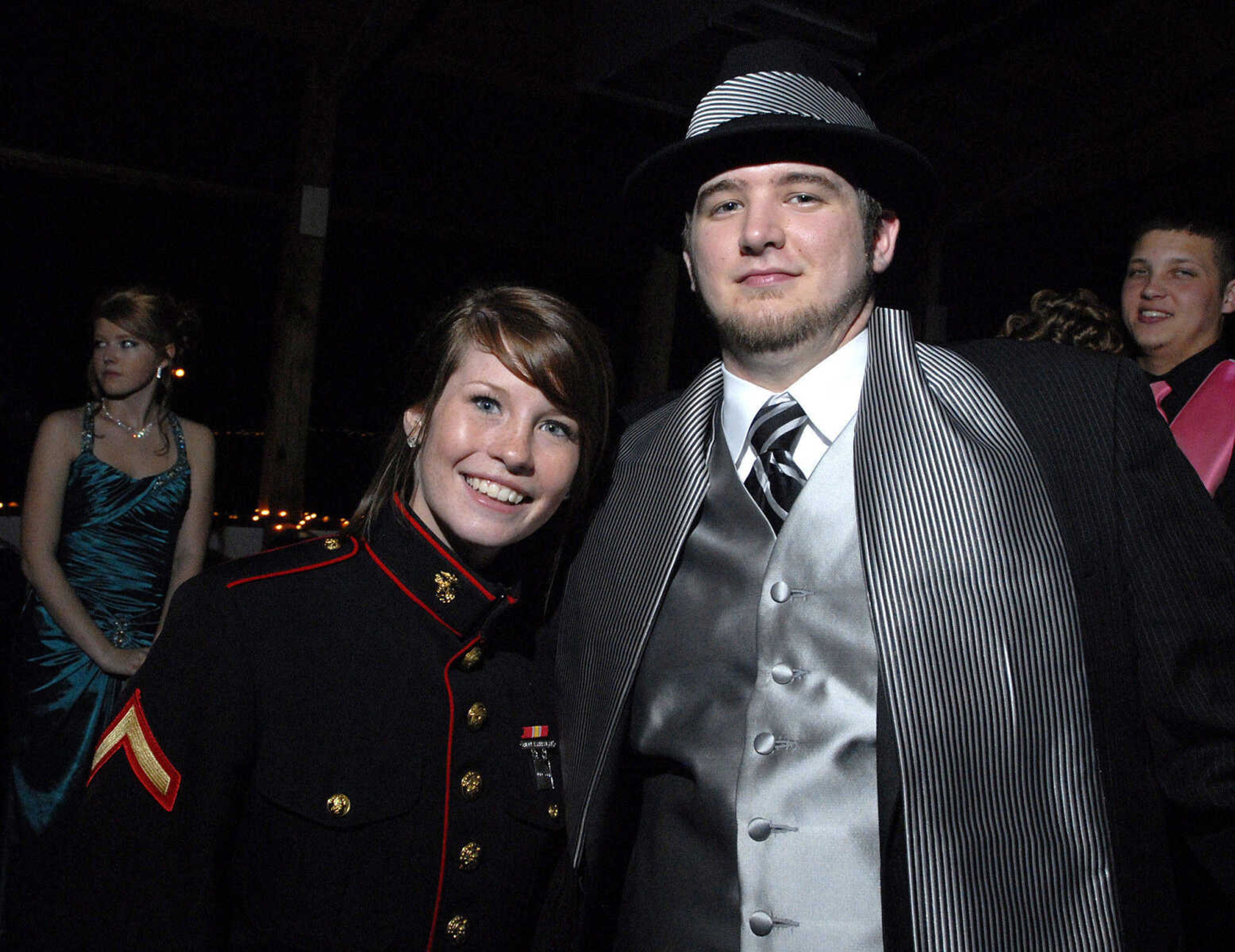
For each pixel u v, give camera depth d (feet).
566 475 3.63
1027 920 3.17
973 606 3.32
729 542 3.95
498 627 3.83
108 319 7.63
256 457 15.98
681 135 15.70
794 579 3.75
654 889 3.90
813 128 3.71
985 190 17.37
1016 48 14.83
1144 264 7.27
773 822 3.61
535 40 14.75
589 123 15.74
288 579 3.46
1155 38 14.48
